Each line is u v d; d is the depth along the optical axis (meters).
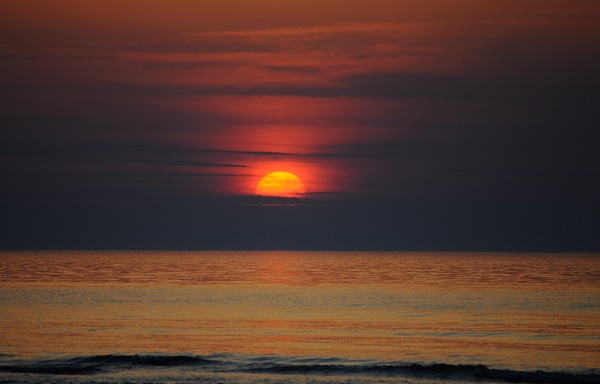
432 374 167.50
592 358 190.12
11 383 157.88
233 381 160.00
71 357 185.88
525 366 179.75
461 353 198.62
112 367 175.12
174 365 178.62
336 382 159.50
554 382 160.88
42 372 169.25
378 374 167.88
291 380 161.62
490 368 172.75
